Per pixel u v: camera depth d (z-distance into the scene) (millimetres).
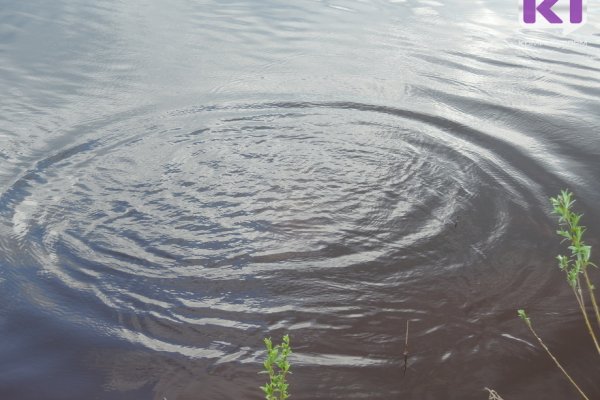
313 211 4816
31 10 8859
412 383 3359
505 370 3451
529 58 7988
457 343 3637
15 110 6148
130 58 7512
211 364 3445
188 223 4629
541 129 6145
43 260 4188
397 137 5871
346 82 7078
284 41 8289
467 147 5734
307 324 3764
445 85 7094
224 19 8992
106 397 3209
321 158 5488
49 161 5289
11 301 3826
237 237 4508
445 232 4617
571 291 4078
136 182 5051
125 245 4375
